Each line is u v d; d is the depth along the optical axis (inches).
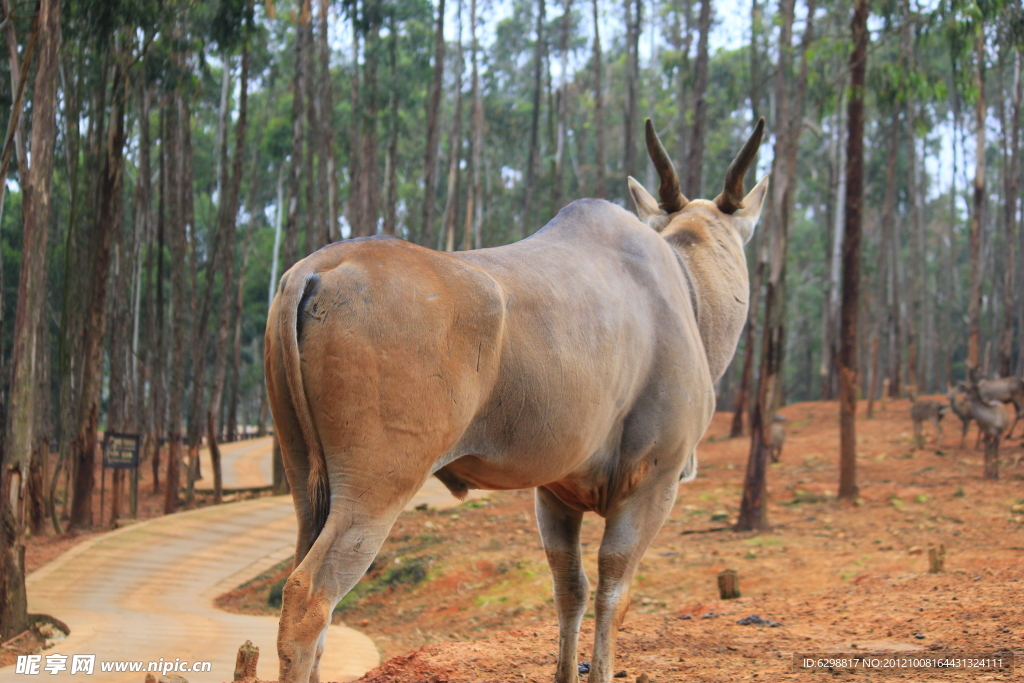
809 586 379.2
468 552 514.3
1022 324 1467.8
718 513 590.2
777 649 238.8
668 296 186.9
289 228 839.7
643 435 180.4
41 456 637.9
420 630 404.5
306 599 123.2
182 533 609.3
